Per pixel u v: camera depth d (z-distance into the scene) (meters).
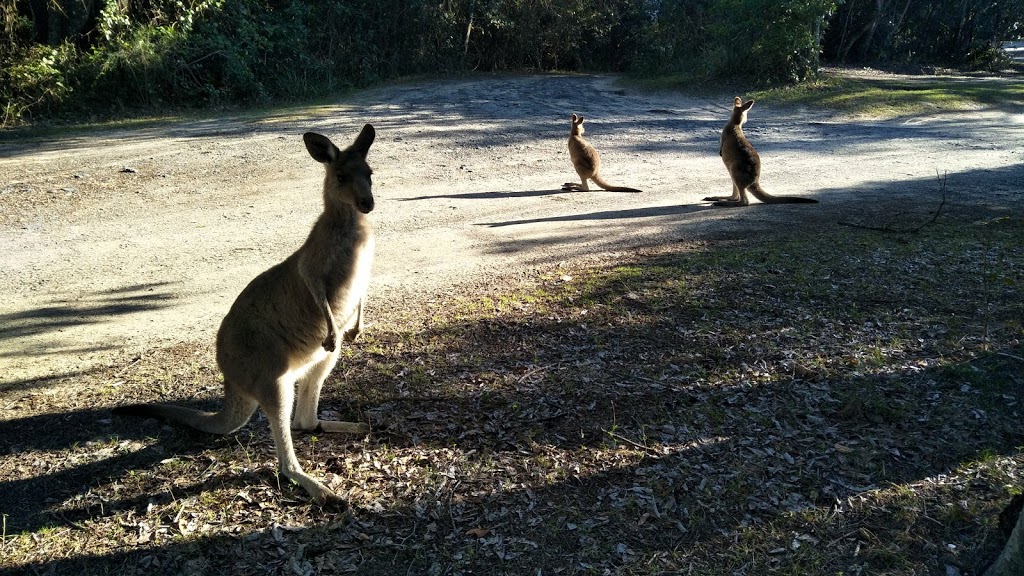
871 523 3.48
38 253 8.17
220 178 11.73
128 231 9.06
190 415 4.05
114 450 4.12
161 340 5.80
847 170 13.40
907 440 4.14
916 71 30.98
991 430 4.23
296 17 22.48
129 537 3.43
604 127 17.20
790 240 8.31
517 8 32.50
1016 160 14.23
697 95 22.52
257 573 3.21
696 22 29.84
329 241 3.70
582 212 10.24
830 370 5.00
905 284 6.61
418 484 3.85
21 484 3.79
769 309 6.10
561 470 3.94
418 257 8.13
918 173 13.07
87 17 19.28
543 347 5.50
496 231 9.19
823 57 32.47
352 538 3.45
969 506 3.55
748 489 3.76
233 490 3.80
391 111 18.42
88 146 13.84
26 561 3.26
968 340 5.37
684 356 5.27
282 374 3.75
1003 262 7.18
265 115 17.45
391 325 6.02
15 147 13.70
